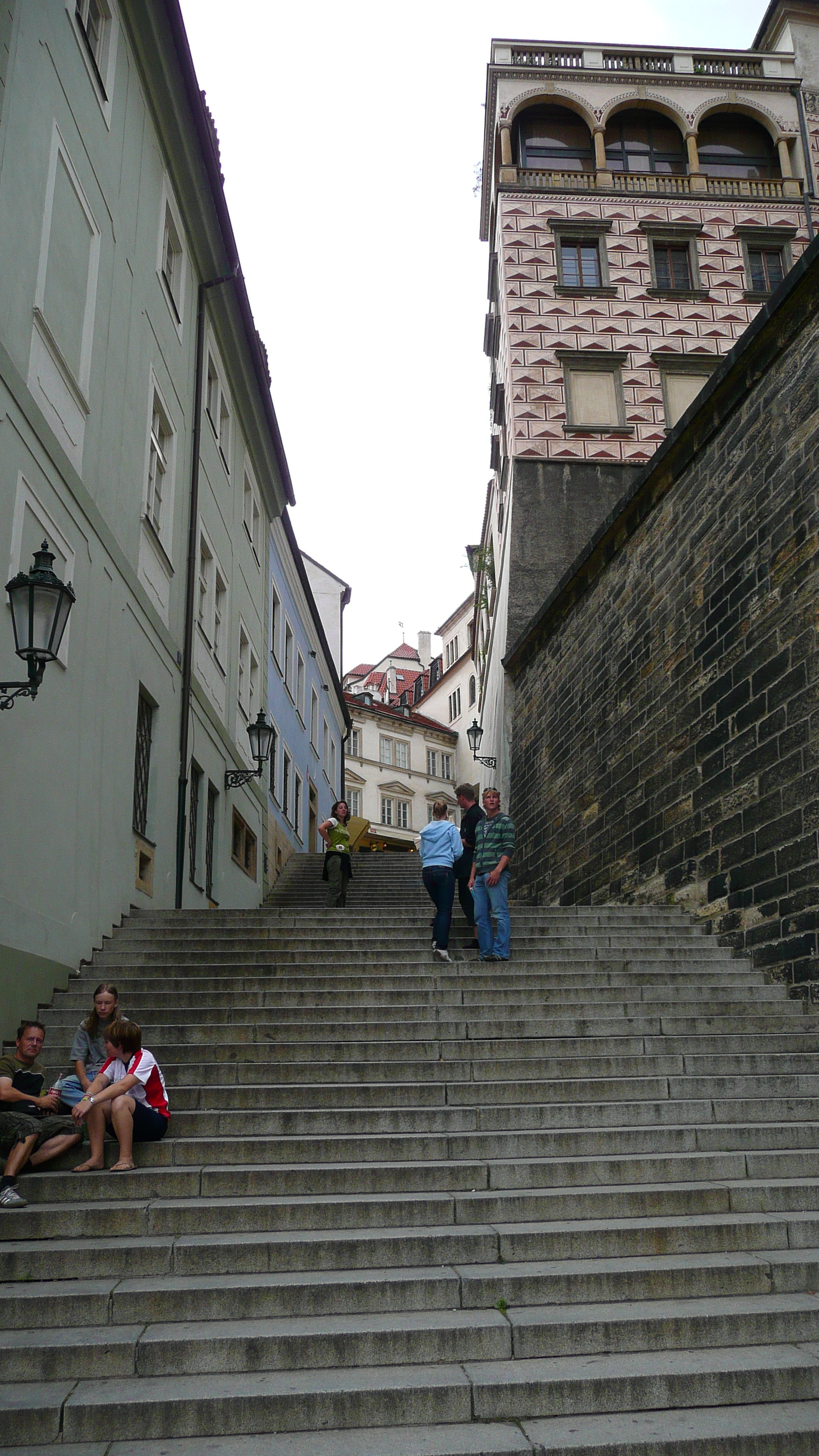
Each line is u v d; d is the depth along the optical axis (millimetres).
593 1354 4602
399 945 10328
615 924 11344
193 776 15227
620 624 14500
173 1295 4805
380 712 58406
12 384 8242
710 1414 4230
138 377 12367
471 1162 6090
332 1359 4504
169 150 14094
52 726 9008
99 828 10320
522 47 26484
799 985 9055
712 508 11750
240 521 19688
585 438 23391
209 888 16219
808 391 9836
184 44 13023
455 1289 4910
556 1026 8133
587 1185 6027
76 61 10305
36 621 6727
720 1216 5699
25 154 8750
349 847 14594
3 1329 4715
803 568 9688
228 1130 6590
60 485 9383
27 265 8742
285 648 25781
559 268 24859
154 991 8930
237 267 16922
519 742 19828
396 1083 7230
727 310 24672
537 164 26234
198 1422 4109
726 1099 7086
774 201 25594
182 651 14352
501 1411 4223
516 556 22328
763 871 9977
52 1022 8266
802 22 27453
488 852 10062
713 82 26297
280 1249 5176
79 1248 5152
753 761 10383
